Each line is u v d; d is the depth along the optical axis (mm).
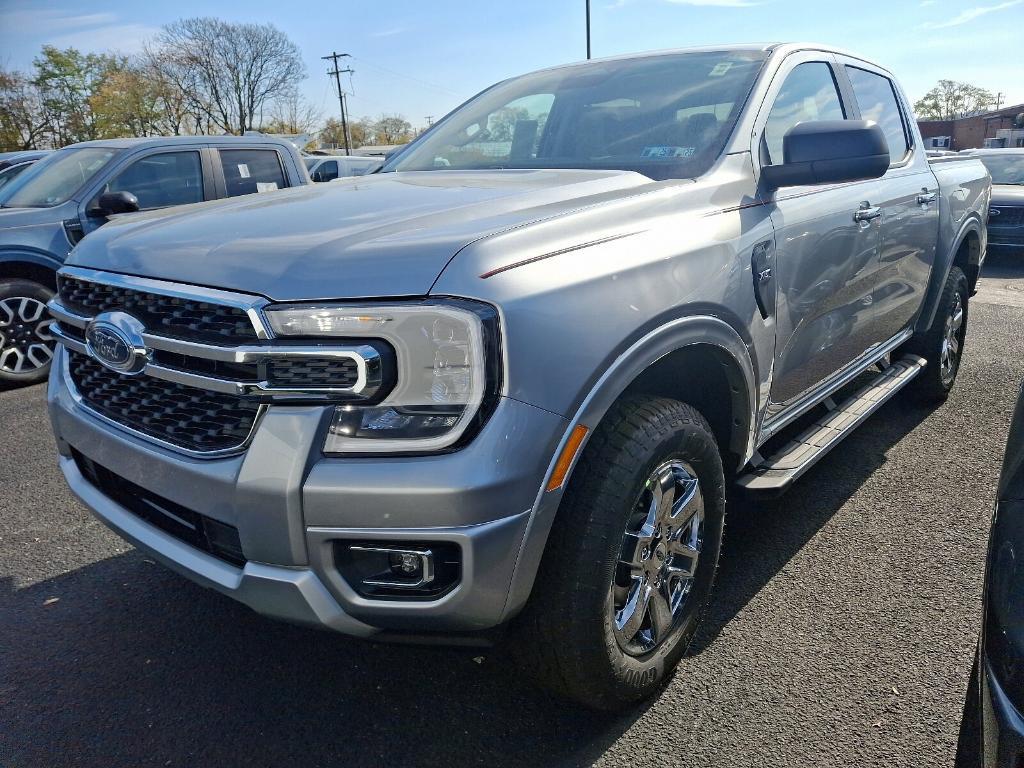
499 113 3395
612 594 2012
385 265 1759
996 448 4188
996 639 1416
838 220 2996
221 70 58812
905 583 2904
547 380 1762
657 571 2221
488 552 1696
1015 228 11523
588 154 2914
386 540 1703
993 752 1350
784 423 2980
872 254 3340
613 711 2211
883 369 4266
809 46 3377
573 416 1816
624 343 1938
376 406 1702
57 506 3746
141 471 2016
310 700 2350
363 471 1680
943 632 2600
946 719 2203
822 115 3336
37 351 6102
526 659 2039
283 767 2082
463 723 2236
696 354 2363
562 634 1951
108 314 2049
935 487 3723
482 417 1687
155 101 56688
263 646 2621
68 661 2549
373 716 2273
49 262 6043
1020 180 12734
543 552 1877
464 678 2438
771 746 2115
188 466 1868
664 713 2248
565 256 1910
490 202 2201
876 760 2059
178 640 2660
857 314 3373
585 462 1951
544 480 1767
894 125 4082
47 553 3275
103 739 2195
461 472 1658
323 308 1707
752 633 2613
